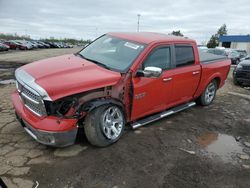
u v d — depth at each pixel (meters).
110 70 4.22
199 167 3.77
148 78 4.47
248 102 7.54
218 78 6.73
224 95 8.23
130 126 4.71
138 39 4.82
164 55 4.88
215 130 5.22
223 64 6.75
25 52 29.38
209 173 3.64
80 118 3.71
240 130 5.33
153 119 4.95
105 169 3.49
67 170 3.40
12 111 5.25
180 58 5.26
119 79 4.05
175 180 3.40
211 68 6.20
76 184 3.15
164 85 4.84
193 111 6.29
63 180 3.20
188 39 5.59
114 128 4.14
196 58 5.73
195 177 3.51
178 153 4.12
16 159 3.56
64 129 3.51
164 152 4.11
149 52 4.53
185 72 5.31
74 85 3.57
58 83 3.53
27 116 3.72
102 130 3.91
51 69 3.91
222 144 4.61
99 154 3.85
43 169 3.38
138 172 3.50
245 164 3.97
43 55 23.23
